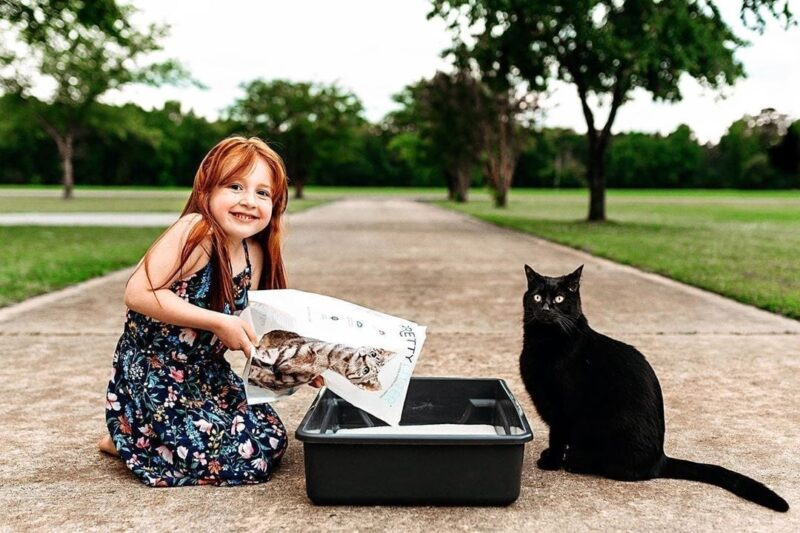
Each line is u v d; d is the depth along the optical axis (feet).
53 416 11.41
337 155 173.06
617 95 66.49
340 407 9.50
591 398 8.89
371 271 31.30
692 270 30.53
